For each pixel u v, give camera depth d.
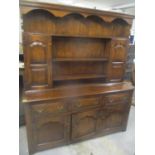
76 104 1.78
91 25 1.88
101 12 1.73
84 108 1.85
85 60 1.97
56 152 1.85
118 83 2.20
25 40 1.56
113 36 1.99
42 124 1.70
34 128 1.68
